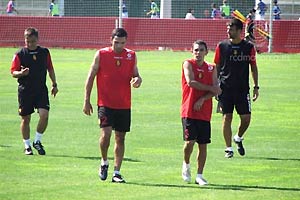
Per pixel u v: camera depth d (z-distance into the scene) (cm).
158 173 3081
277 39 9731
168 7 11312
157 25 9850
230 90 3450
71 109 4966
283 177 3062
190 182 2917
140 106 5169
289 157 3512
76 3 11431
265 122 4588
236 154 3572
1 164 3222
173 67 7825
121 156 2908
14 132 4059
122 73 2869
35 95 3450
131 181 2916
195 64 2903
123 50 2880
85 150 3581
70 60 8425
